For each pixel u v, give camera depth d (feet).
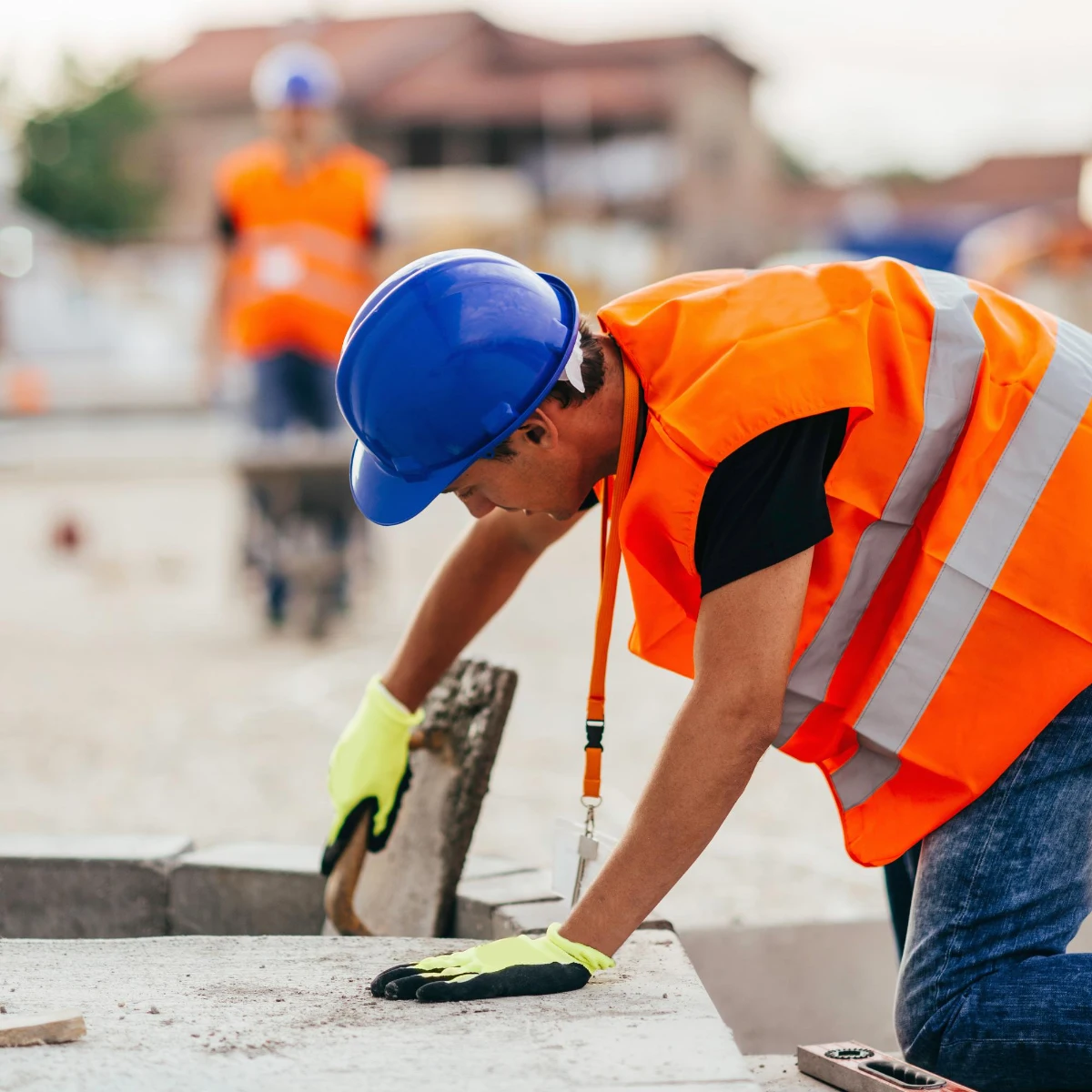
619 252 130.41
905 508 11.34
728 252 207.41
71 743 28.84
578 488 11.55
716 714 10.42
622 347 11.29
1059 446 11.30
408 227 125.80
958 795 11.64
